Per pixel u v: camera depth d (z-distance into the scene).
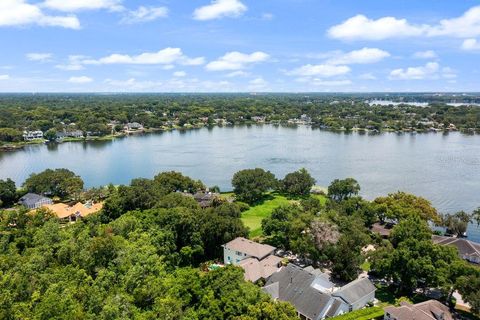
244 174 146.25
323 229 86.88
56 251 72.06
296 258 93.19
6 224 94.81
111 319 49.81
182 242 93.38
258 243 92.06
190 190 148.62
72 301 51.50
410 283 73.94
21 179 186.25
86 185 177.12
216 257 95.88
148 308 57.09
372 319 67.25
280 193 156.25
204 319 55.41
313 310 68.12
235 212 108.44
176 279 65.62
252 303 57.56
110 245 69.12
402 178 179.25
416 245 75.19
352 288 73.00
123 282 60.25
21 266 63.12
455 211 135.88
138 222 89.06
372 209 111.62
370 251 85.19
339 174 187.88
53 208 124.75
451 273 71.38
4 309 50.81
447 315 66.81
